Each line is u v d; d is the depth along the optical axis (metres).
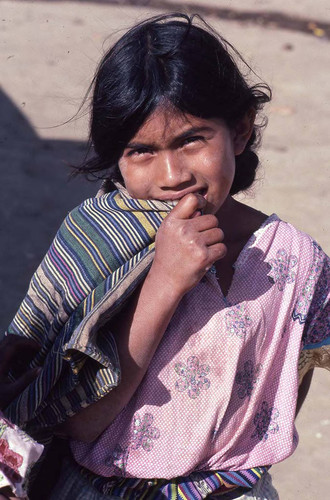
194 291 2.03
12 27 12.52
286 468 4.35
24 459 1.77
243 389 2.07
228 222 2.17
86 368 1.90
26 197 7.50
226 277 2.09
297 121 9.63
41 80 10.48
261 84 2.37
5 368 2.07
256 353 2.07
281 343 2.14
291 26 13.27
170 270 1.89
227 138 1.98
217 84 1.93
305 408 4.82
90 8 13.51
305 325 2.24
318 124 9.60
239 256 2.10
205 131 1.93
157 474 2.02
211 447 2.06
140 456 2.02
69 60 11.24
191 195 1.89
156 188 1.97
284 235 2.17
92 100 2.07
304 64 11.65
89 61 11.23
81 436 2.01
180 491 2.08
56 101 9.78
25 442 1.78
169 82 1.89
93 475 2.09
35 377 1.99
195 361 2.01
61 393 1.93
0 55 11.23
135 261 1.96
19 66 10.91
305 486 4.21
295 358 2.16
